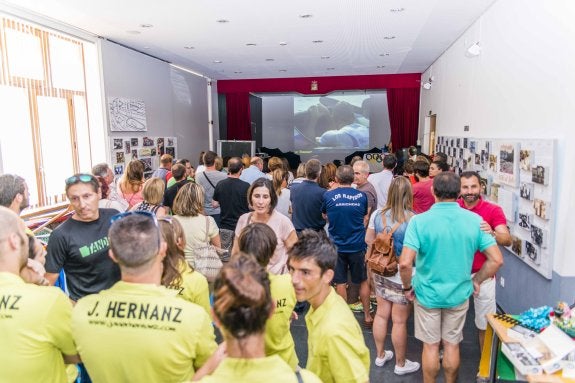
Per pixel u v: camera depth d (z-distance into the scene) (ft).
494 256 7.43
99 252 7.13
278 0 15.28
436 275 7.55
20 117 16.24
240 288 3.06
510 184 12.17
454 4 15.31
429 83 29.73
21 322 4.19
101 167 12.87
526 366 5.70
